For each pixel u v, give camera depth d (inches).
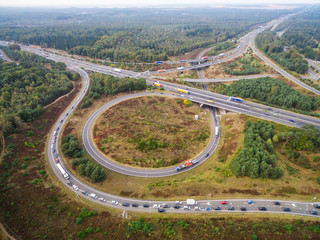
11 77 7701.8
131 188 4296.3
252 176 4163.4
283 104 6820.9
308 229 3117.6
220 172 4525.1
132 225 3393.2
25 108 6186.0
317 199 3681.1
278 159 4562.0
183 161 5032.0
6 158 4601.4
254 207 3617.1
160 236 3171.8
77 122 6392.7
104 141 5575.8
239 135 5565.9
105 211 3727.9
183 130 6063.0
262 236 3038.9
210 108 7357.3
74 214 3631.9
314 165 4335.6
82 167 4549.7
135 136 5674.2
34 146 5260.8
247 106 6845.5
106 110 6948.8
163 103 7337.6
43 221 3432.6
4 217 3432.6
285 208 3518.7
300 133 4798.2
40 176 4407.0
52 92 7426.2
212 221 3403.1
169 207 3767.2
